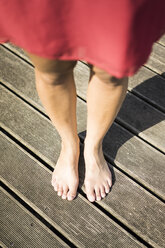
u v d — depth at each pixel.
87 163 1.04
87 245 0.98
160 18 0.55
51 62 0.65
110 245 0.98
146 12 0.50
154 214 1.03
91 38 0.55
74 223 1.02
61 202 1.05
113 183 1.08
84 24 0.54
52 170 1.14
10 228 1.02
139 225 1.01
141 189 1.07
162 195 1.06
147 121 1.21
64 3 0.51
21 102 1.26
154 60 1.35
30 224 1.02
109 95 0.77
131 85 1.29
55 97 0.81
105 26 0.52
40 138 1.18
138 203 1.05
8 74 1.34
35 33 0.56
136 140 1.17
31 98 1.27
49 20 0.53
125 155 1.14
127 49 0.53
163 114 1.23
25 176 1.11
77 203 1.05
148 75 1.32
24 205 1.09
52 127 1.20
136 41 0.53
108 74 0.67
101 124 0.89
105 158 1.14
